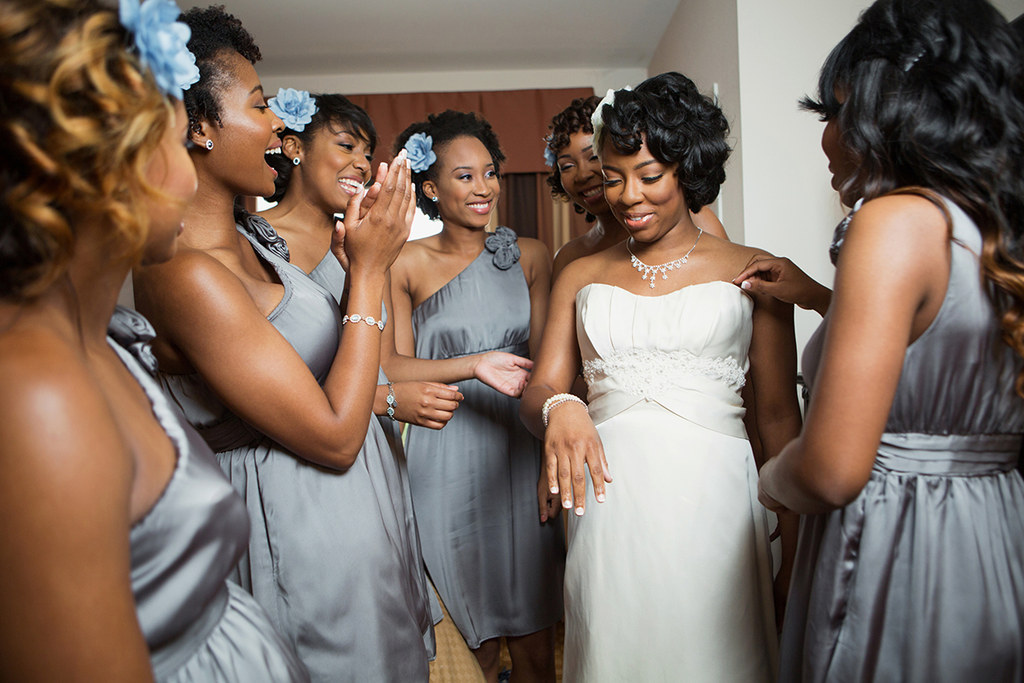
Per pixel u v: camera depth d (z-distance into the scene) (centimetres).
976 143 78
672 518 129
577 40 514
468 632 183
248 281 107
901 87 82
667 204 137
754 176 331
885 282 74
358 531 108
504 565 188
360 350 107
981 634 81
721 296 134
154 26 57
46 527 47
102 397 53
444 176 195
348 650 106
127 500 52
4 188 50
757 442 159
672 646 126
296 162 170
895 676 83
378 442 123
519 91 564
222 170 107
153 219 62
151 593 59
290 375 97
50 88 49
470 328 193
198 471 64
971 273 78
